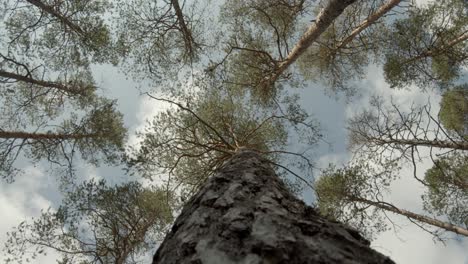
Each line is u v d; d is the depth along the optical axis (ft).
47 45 27.37
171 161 26.03
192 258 5.37
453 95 31.50
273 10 30.71
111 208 26.43
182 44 29.71
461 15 25.35
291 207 6.64
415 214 31.63
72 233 25.82
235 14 30.45
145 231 27.76
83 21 27.12
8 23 25.91
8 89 28.37
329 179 30.25
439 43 27.43
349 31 34.50
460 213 32.60
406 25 26.63
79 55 28.89
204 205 7.19
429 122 26.55
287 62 29.68
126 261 26.02
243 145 24.32
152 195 27.61
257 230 5.32
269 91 31.73
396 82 28.89
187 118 26.78
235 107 29.25
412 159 28.73
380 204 31.63
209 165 25.81
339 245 4.98
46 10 25.71
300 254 4.74
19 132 29.81
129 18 26.76
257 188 7.74
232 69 30.91
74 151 32.40
